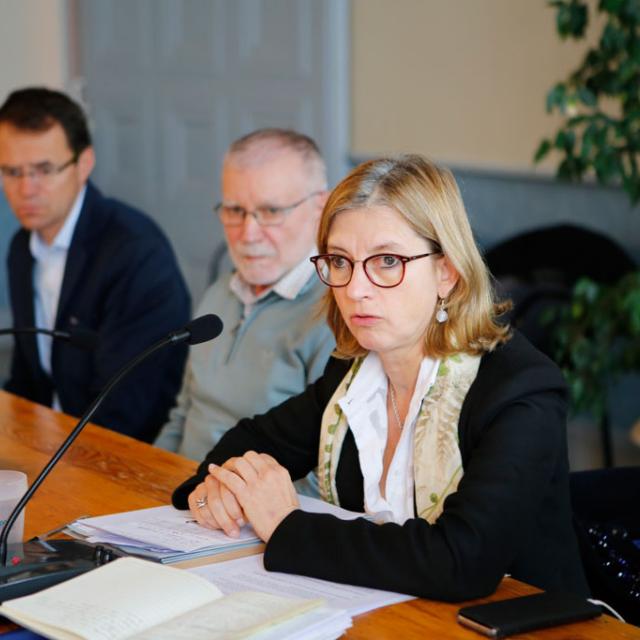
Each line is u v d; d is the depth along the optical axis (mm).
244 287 3188
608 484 2482
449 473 2047
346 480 2256
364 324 2064
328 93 6258
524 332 4805
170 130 7352
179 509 2227
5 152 3787
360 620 1715
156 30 7320
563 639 1661
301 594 1796
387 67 5961
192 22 7078
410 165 2061
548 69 5195
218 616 1587
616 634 1679
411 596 1810
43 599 1667
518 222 5445
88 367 3770
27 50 7789
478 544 1810
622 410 5273
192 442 3178
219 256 5176
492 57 5430
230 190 3076
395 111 5953
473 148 5574
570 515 2107
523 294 4773
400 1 5836
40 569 1803
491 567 1814
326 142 6309
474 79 5520
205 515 2080
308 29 6332
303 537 1898
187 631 1537
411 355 2143
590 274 4625
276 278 3076
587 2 4980
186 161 7301
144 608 1625
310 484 2844
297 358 3029
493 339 2088
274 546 1902
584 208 5188
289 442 2402
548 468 1950
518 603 1749
